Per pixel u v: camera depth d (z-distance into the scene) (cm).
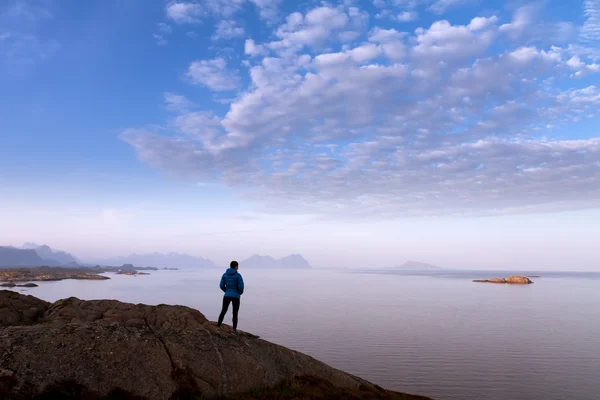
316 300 13225
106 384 1053
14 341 1067
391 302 12644
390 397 1580
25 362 1015
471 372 4322
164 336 1302
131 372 1112
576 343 5975
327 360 4756
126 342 1195
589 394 3681
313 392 1358
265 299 13562
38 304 1820
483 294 16700
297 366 1529
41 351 1059
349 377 1683
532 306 11656
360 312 9706
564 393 3706
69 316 1653
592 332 6994
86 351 1111
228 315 8762
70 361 1064
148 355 1186
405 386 3844
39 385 979
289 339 6041
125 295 14100
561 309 10881
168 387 1127
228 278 1544
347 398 1389
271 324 7531
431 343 5825
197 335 1384
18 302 1755
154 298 12900
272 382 1353
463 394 3650
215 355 1312
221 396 1187
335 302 12469
